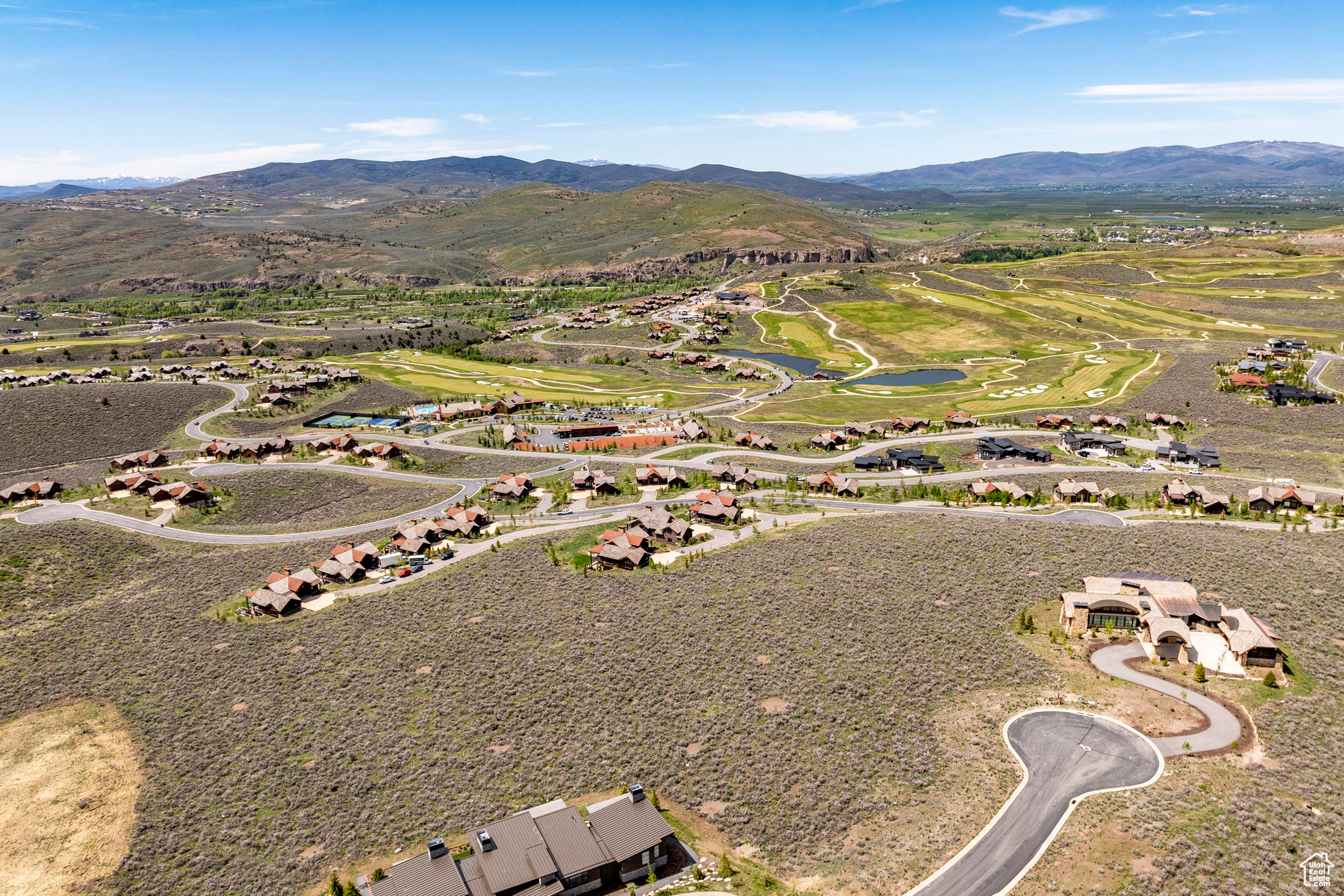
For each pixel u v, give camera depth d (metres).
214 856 58.47
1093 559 91.06
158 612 94.69
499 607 90.56
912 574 90.19
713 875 52.94
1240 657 70.12
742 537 108.38
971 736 63.34
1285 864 47.69
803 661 75.38
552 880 51.75
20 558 106.19
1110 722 63.38
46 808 64.00
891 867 51.00
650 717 69.69
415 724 71.50
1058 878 48.44
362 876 55.38
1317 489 122.00
